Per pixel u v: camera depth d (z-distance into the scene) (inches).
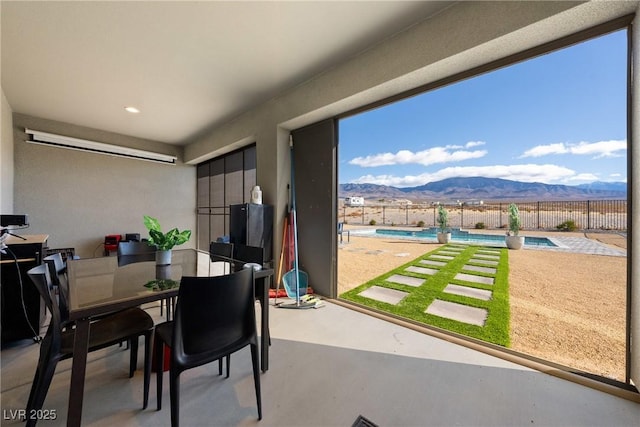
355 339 82.1
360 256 231.6
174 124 169.2
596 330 88.0
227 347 48.0
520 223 243.1
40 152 156.3
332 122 120.2
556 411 51.4
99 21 76.1
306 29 81.8
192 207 227.1
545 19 59.6
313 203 130.0
